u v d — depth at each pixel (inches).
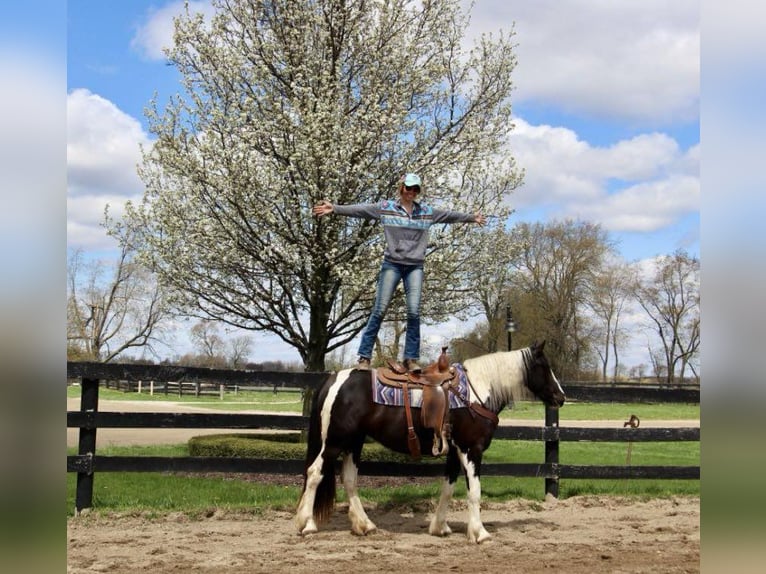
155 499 343.0
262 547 255.8
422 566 229.6
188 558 237.8
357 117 482.3
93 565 226.8
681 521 311.7
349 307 496.7
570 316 1900.8
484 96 514.6
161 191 504.7
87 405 317.4
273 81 495.5
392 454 452.1
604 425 920.9
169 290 511.5
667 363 2250.2
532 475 353.1
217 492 367.9
